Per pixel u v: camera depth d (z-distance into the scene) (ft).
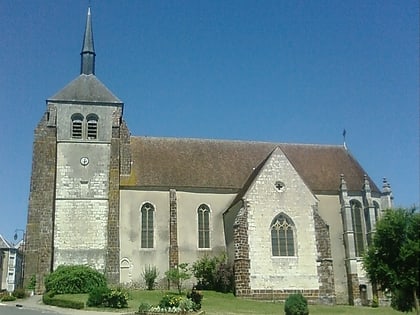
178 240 160.76
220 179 171.12
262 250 145.38
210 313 110.63
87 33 183.21
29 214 154.71
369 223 169.17
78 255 154.92
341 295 163.84
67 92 170.40
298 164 182.70
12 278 235.81
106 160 164.86
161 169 169.68
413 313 113.80
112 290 120.78
